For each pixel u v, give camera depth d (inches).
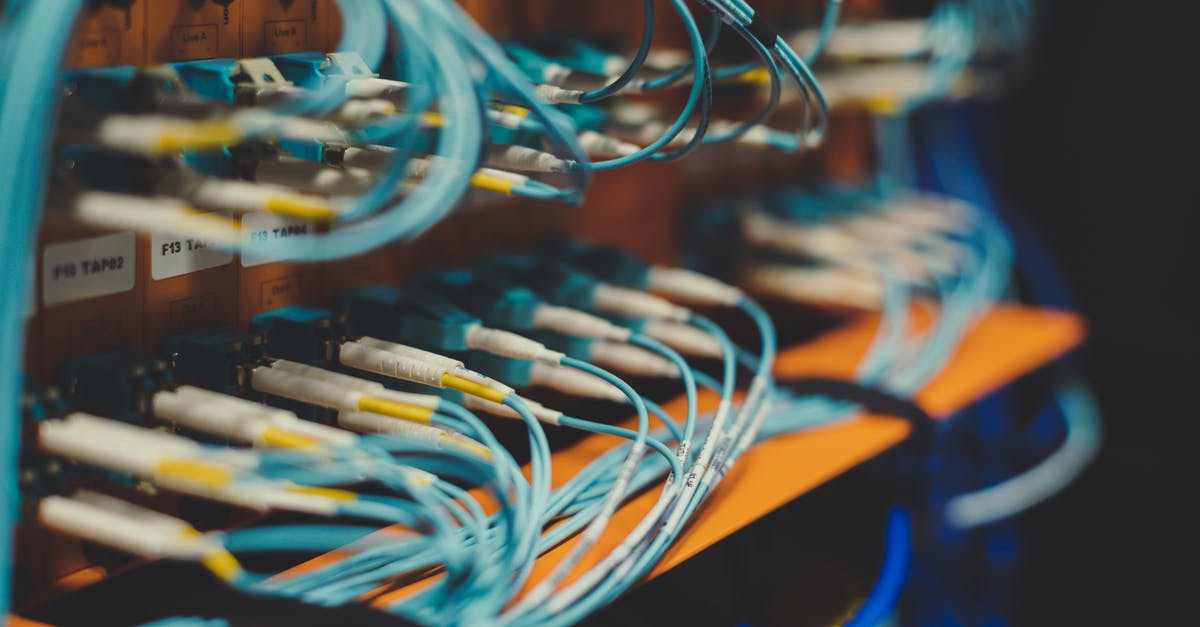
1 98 16.9
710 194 41.3
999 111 57.4
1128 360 56.7
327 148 23.9
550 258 33.7
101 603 22.6
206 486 19.1
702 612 26.7
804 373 37.0
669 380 34.5
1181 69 53.9
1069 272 57.8
